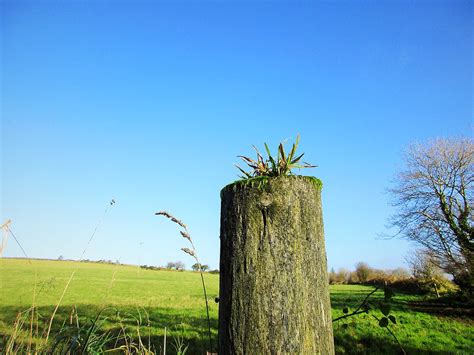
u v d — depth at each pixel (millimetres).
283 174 2191
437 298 25125
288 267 2021
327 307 2131
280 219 2088
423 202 23125
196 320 13297
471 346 11984
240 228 2119
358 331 11883
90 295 22891
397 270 43938
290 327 1939
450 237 21656
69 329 2887
